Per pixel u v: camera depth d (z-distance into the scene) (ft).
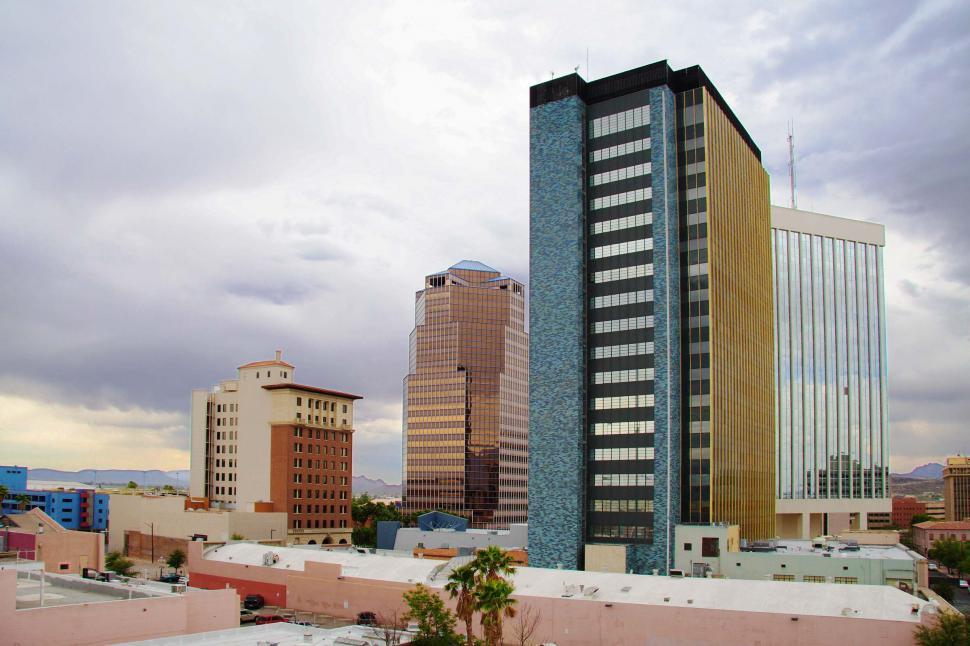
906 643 257.75
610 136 541.75
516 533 575.38
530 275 547.90
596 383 522.47
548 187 550.36
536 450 527.40
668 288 507.30
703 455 502.79
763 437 629.10
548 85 560.61
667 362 499.51
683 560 463.42
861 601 282.36
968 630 242.58
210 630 270.67
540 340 537.24
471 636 248.11
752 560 433.89
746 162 623.36
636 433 502.79
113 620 244.42
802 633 271.90
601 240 534.78
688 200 531.91
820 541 554.46
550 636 312.29
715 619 285.02
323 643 251.39
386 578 380.99
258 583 424.46
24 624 225.35
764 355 648.79
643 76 534.37
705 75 540.52
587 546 485.97
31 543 367.66
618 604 302.25
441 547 590.55
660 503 486.79
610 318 524.11
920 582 417.90
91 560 357.41
